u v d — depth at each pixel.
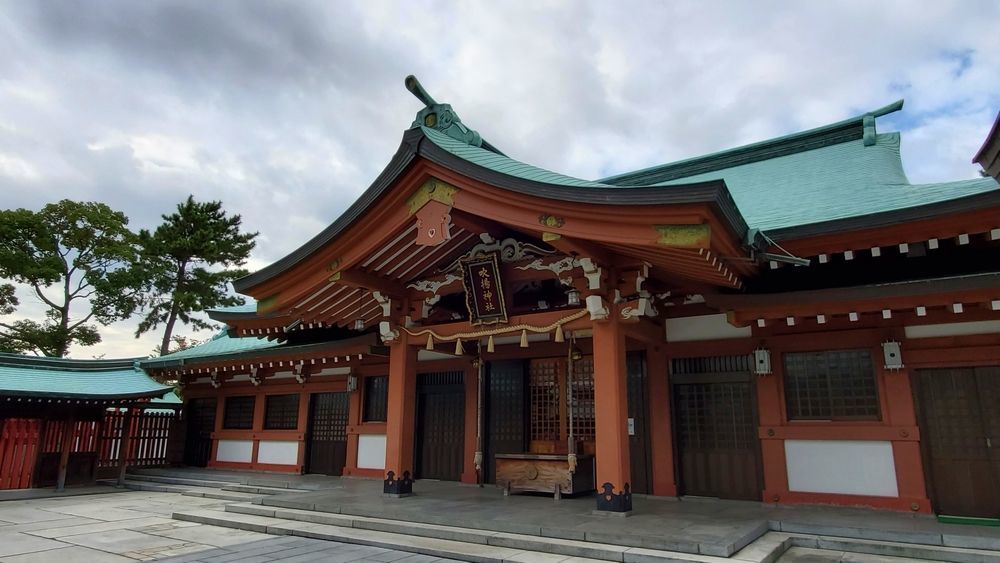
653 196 6.50
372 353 12.38
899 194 8.92
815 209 9.27
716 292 8.87
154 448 16.91
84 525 9.18
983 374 7.81
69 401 13.73
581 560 6.20
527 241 8.95
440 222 8.34
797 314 7.95
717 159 14.76
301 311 10.54
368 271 9.68
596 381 8.02
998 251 7.84
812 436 8.61
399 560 6.47
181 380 17.59
